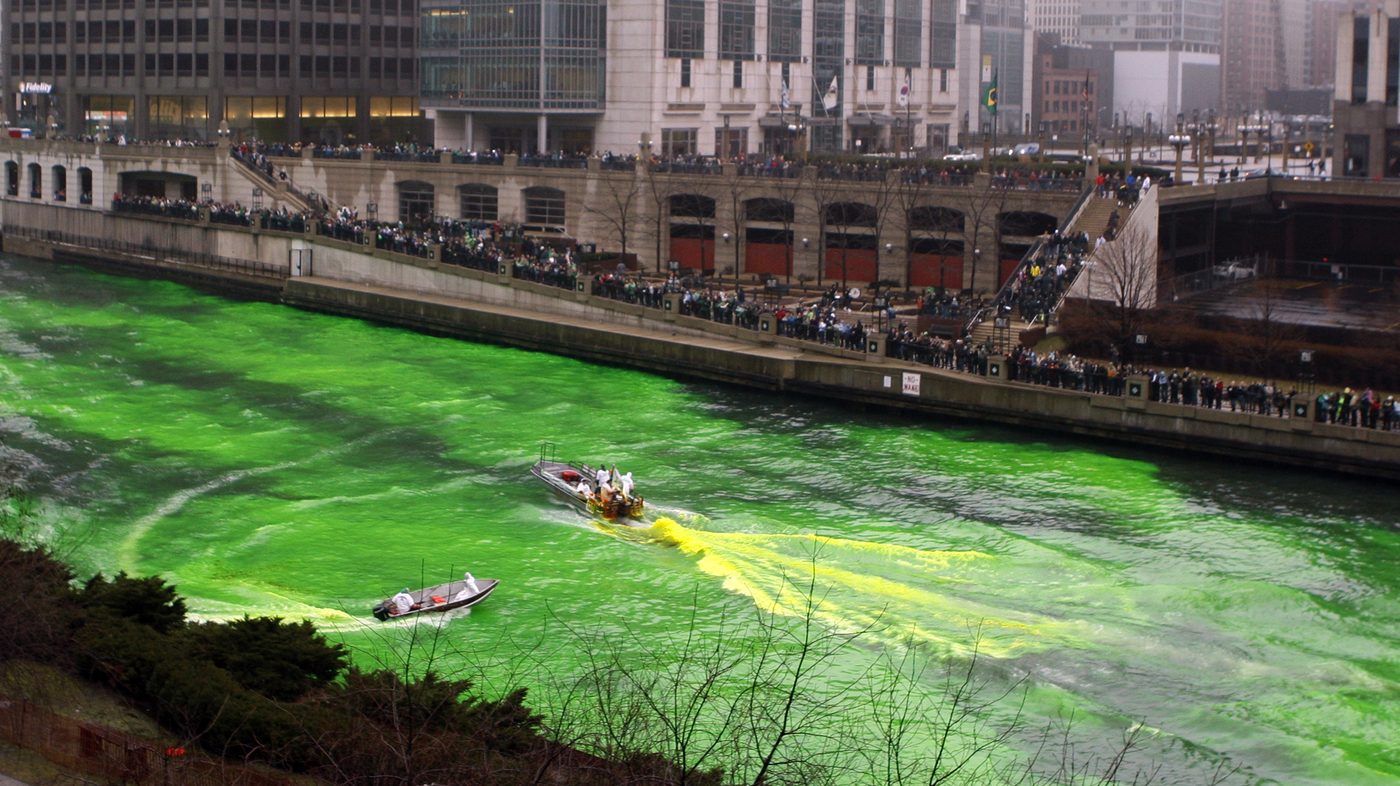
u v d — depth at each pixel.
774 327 83.81
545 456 66.94
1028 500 60.97
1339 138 120.75
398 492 61.19
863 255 106.44
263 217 112.56
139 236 123.38
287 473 63.91
